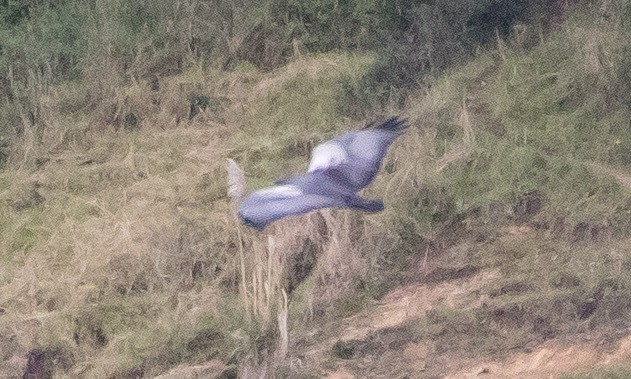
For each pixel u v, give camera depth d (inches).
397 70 551.8
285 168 493.4
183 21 590.9
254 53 594.6
